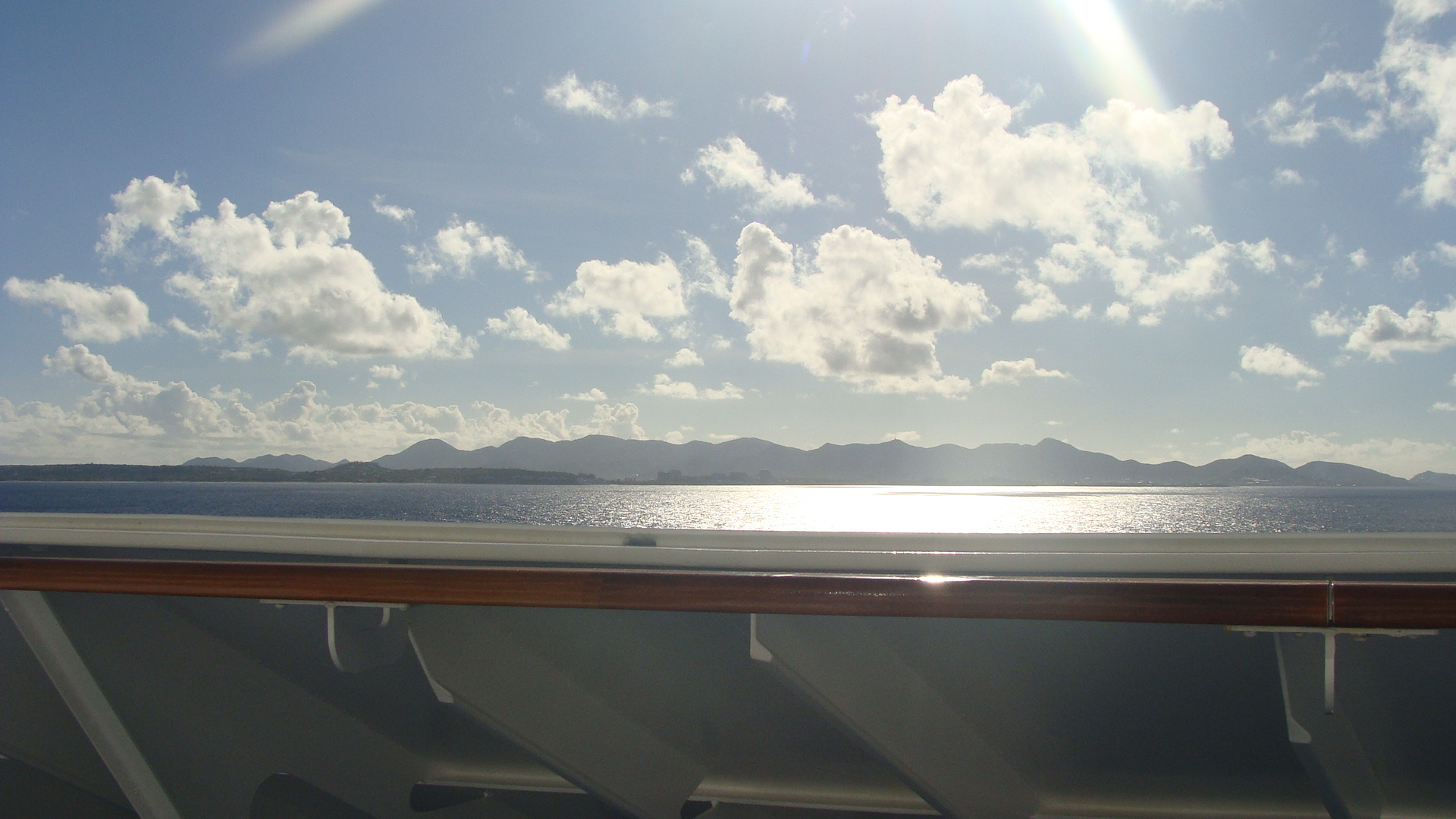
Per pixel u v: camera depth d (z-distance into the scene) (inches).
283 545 66.6
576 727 72.9
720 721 85.7
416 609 61.0
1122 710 77.1
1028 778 81.9
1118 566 55.7
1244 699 74.0
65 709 74.9
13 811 80.9
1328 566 54.8
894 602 49.3
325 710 81.8
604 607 52.1
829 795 85.2
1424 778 71.1
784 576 50.6
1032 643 75.6
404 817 87.8
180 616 71.1
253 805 77.7
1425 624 44.3
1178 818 79.2
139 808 65.6
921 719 69.6
